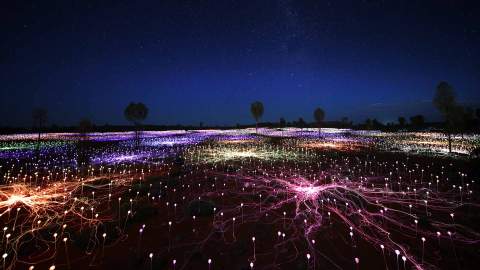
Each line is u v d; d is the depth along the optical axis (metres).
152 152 19.80
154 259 4.62
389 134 34.78
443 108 16.84
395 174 11.32
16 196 8.59
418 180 10.12
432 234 5.46
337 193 8.56
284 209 7.09
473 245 4.95
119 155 18.33
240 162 15.05
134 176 11.67
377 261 4.52
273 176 11.33
